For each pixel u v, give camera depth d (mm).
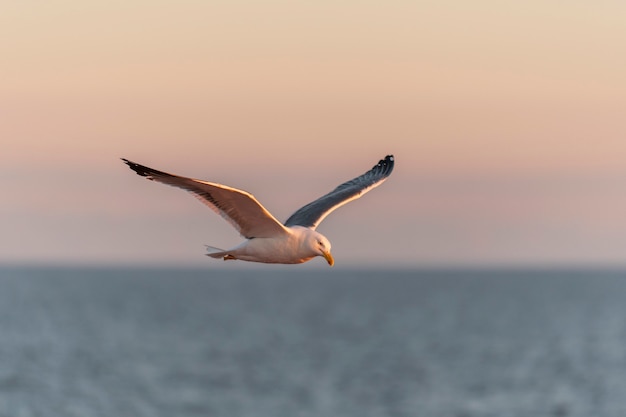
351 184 21969
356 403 51000
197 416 46312
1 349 72125
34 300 152125
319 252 18328
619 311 138500
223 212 17625
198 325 106125
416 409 49188
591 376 61219
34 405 47938
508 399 52594
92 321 107688
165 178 16531
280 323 111938
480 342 87125
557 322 113938
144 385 56000
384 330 101625
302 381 59188
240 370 64188
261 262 18516
